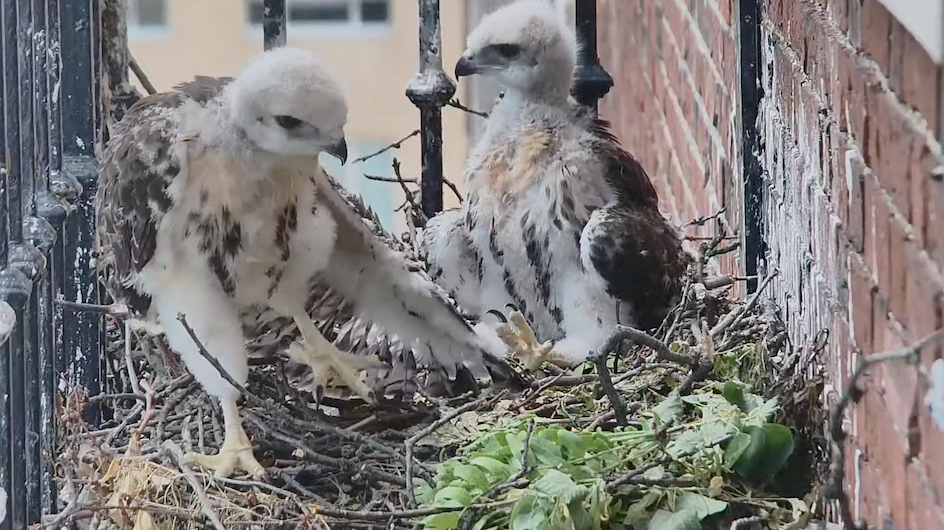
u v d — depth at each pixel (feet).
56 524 14.37
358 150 57.67
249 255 16.16
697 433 14.07
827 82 13.53
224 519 14.46
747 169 19.49
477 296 20.03
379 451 15.83
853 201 12.18
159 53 57.82
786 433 13.99
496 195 19.11
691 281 19.24
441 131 21.54
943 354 9.07
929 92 9.05
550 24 19.47
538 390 16.70
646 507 13.65
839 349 13.14
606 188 18.99
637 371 16.87
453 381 17.75
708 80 23.58
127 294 16.15
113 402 17.90
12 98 14.29
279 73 15.30
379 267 16.90
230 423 15.70
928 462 9.61
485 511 13.76
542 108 19.43
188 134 15.53
